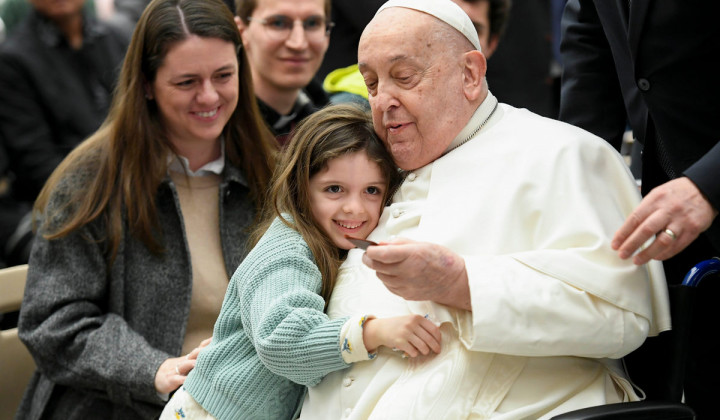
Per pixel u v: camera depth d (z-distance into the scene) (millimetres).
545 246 7250
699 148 8055
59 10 15250
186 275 9797
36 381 10203
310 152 7770
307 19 11781
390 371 7172
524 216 7391
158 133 9891
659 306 7309
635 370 7785
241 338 7867
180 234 9852
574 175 7391
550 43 16938
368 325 7047
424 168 7863
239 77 10250
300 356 7117
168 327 9719
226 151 10344
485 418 6949
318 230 7891
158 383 9039
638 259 6652
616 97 9430
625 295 6953
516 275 6941
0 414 10641
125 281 9719
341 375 7418
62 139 15484
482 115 7867
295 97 12469
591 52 9367
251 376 7734
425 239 7434
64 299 9570
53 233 9617
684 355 7336
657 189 6613
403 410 6934
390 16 7512
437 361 7082
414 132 7645
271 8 11688
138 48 9672
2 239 14898
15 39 15219
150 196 9641
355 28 14969
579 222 7203
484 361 7090
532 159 7547
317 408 7453
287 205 7926
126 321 9719
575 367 7285
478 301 6781
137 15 16938
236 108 10336
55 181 9852
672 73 7969
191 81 9648
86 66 15727
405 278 6758
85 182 9727
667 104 8055
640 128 8734
